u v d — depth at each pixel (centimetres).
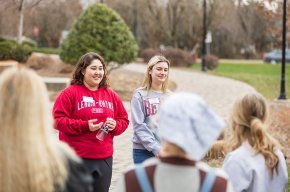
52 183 260
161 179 262
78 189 270
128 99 1956
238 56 6291
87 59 521
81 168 277
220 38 6216
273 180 362
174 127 257
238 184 356
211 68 3778
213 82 2730
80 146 509
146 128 557
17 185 253
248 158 359
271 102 1583
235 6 6028
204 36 3606
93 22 2177
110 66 2419
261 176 356
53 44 5869
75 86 525
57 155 265
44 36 6009
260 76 3098
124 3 5703
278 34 2880
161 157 266
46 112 264
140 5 5681
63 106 515
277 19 2700
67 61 2250
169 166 262
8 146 254
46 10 5425
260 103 363
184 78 2923
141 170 266
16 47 2612
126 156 966
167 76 573
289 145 938
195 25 5662
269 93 2220
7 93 259
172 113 260
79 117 515
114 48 2180
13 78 262
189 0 5653
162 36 5722
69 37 2231
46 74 2598
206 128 259
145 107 564
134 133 567
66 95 518
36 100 260
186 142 254
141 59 4931
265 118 364
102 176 519
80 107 516
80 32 2194
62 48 2267
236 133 366
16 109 256
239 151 362
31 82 262
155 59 569
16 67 273
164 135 259
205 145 258
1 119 257
